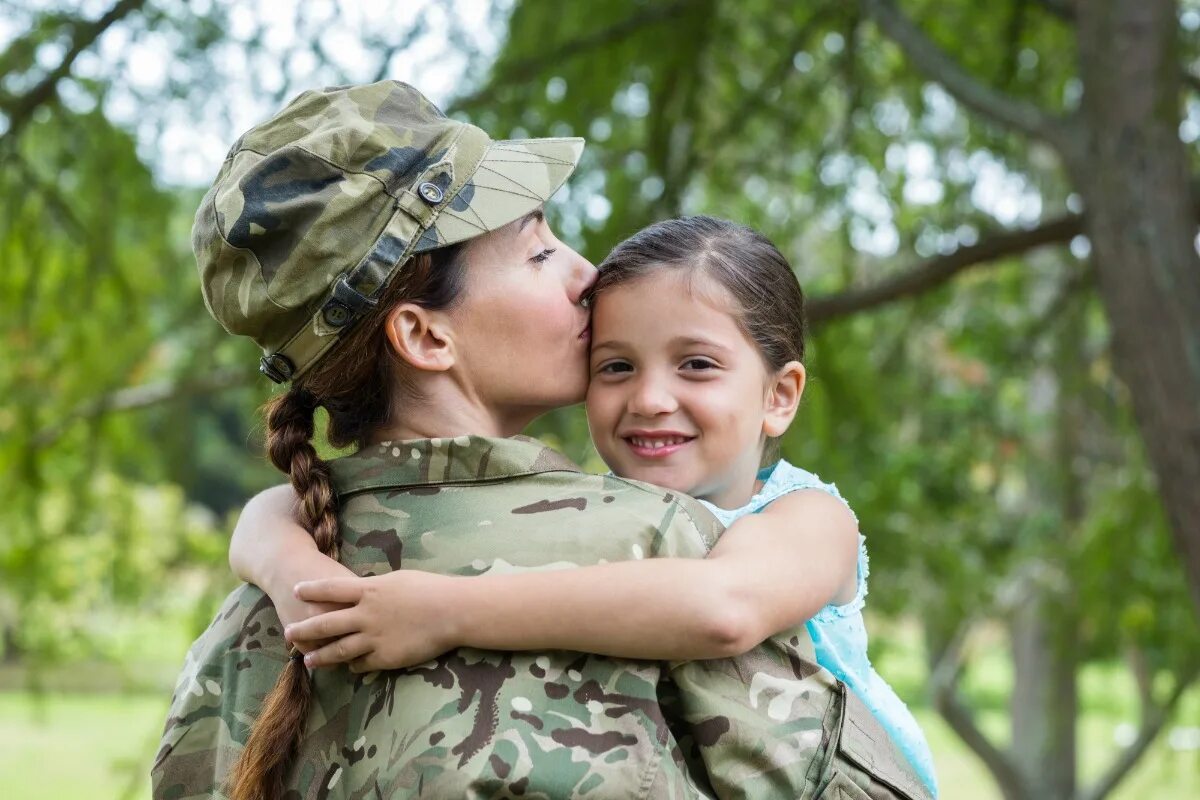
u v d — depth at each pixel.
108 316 5.67
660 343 1.69
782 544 1.50
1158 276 3.83
